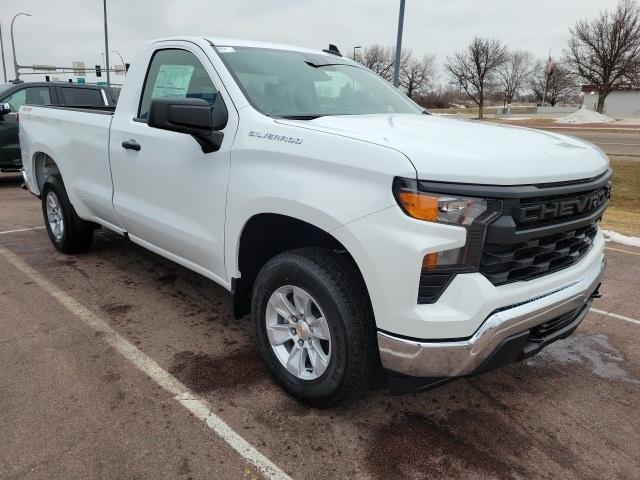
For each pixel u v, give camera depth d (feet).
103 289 14.82
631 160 57.21
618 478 8.27
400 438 8.95
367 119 10.19
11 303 13.71
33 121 17.88
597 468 8.46
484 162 7.54
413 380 8.18
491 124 11.17
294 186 8.64
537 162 8.06
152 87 12.53
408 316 7.61
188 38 11.89
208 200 10.55
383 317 7.84
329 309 8.57
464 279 7.51
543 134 10.28
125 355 11.23
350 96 12.23
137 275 15.98
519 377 11.16
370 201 7.73
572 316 9.64
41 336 11.96
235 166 9.83
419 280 7.51
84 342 11.73
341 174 8.14
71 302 13.88
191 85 11.48
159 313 13.37
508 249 7.79
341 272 8.59
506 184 7.47
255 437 8.80
